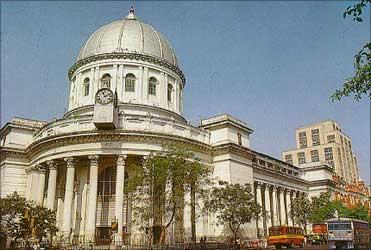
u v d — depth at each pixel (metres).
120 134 49.59
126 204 49.75
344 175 144.75
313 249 46.50
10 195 48.84
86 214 50.38
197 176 44.94
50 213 45.00
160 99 65.00
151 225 46.56
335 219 47.00
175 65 70.31
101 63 64.44
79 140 50.16
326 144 144.50
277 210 76.75
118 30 68.12
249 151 61.97
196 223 55.00
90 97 63.38
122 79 63.22
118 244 45.03
